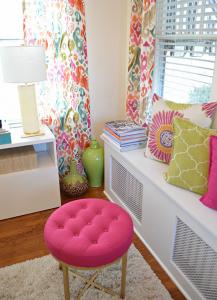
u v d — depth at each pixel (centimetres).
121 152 203
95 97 257
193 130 145
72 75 223
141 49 208
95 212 148
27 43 207
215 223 126
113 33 241
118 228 135
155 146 184
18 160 205
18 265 169
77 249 122
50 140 205
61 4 203
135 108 242
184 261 152
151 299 148
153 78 214
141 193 185
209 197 134
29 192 214
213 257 130
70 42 213
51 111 231
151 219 176
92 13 228
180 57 191
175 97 207
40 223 210
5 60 181
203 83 178
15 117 240
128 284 156
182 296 152
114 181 228
